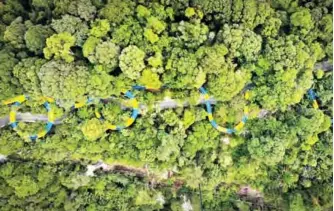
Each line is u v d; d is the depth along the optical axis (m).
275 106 47.56
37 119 46.09
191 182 49.56
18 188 45.78
